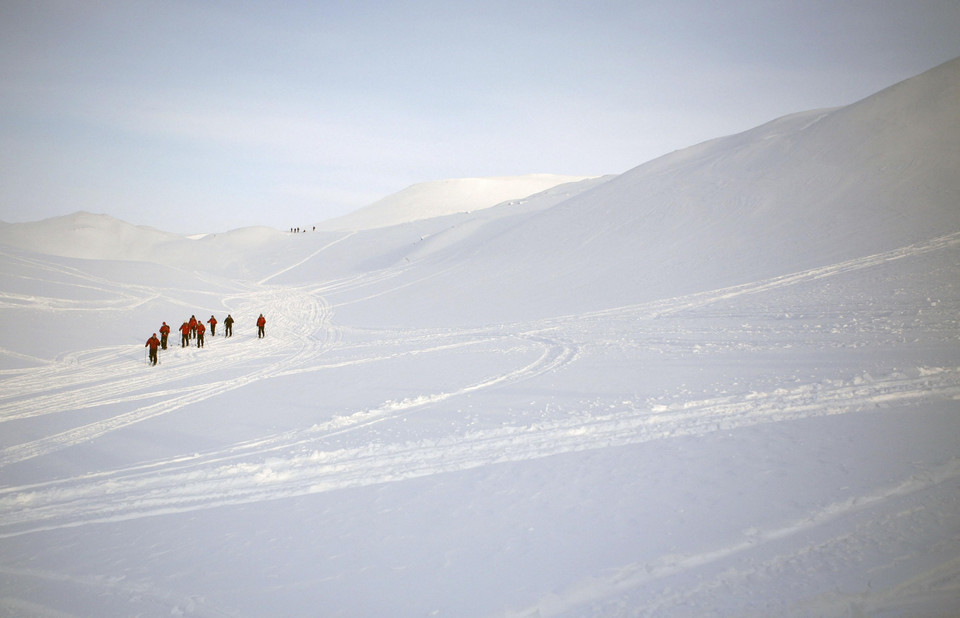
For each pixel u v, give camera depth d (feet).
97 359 81.71
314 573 18.54
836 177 123.95
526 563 17.51
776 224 115.44
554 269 133.08
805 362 41.60
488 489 24.09
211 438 38.27
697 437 27.25
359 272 229.45
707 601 14.20
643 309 87.25
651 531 18.40
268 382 59.82
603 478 23.56
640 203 156.04
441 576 17.38
